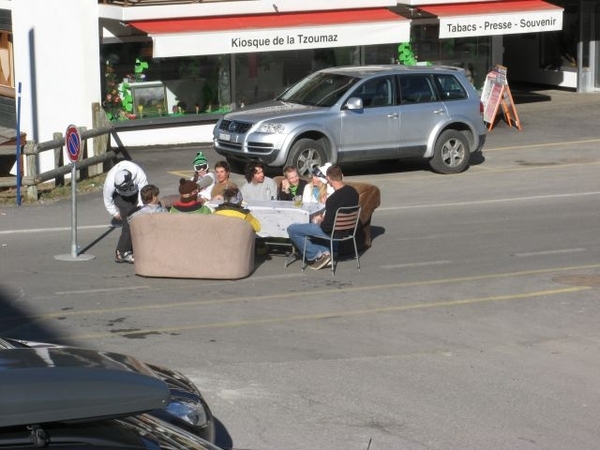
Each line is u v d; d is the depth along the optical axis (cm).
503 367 1208
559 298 1516
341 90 2539
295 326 1372
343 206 1662
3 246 1888
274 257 1802
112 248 1870
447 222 2066
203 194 1900
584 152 2875
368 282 1617
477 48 3531
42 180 2356
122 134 2998
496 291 1556
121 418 434
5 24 3077
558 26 3325
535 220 2072
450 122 2609
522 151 2919
